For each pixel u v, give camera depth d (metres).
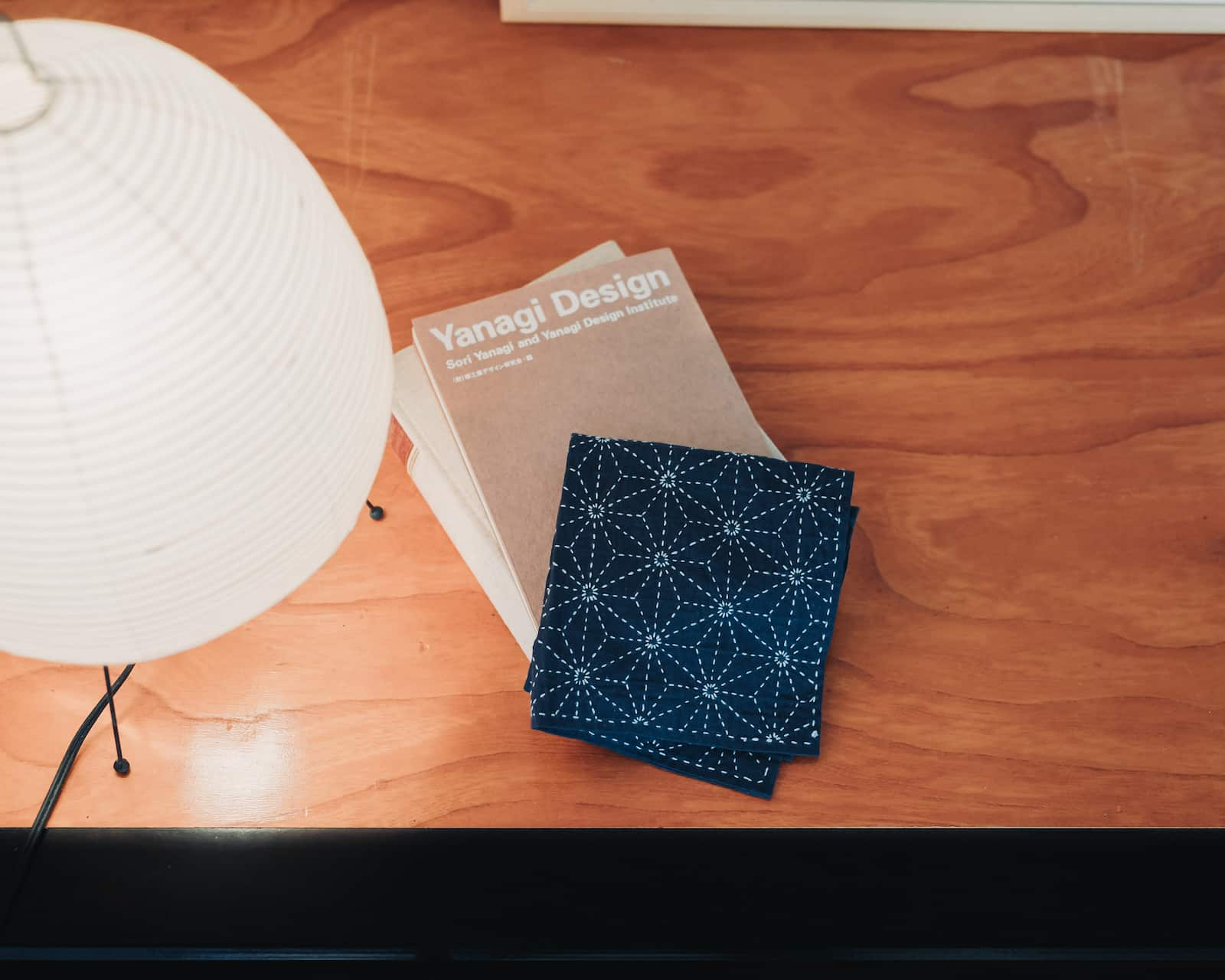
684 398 0.65
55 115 0.31
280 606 0.62
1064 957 0.66
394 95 0.77
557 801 0.58
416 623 0.62
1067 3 0.81
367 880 0.62
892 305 0.73
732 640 0.58
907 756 0.59
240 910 0.61
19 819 0.56
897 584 0.64
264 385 0.34
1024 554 0.65
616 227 0.74
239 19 0.79
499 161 0.76
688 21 0.81
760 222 0.75
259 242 0.33
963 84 0.81
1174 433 0.70
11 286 0.30
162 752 0.58
